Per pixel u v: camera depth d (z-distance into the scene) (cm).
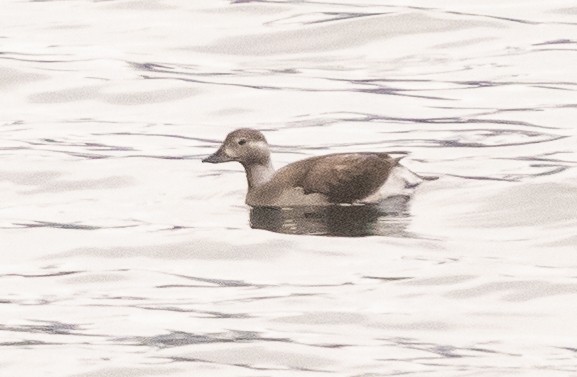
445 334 1396
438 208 1741
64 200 1864
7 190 1909
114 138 2167
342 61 2589
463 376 1298
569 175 1844
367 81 2453
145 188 1903
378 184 1770
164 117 2306
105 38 2738
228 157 1811
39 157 2039
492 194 1772
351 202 1762
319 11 2831
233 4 2900
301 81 2461
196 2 2930
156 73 2506
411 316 1437
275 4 2881
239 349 1362
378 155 1792
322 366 1327
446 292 1492
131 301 1498
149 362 1340
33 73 2505
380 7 2834
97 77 2488
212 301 1491
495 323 1420
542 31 2695
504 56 2567
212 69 2547
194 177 1941
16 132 2211
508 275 1528
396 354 1350
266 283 1537
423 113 2250
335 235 1658
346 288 1510
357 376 1306
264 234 1667
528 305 1459
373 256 1596
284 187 1786
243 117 2289
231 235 1666
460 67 2519
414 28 2711
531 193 1773
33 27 2816
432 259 1582
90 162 2017
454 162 1956
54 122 2278
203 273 1576
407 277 1532
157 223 1739
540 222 1697
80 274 1580
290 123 2238
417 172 1898
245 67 2561
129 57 2609
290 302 1478
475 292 1491
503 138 2088
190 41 2703
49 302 1500
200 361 1341
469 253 1602
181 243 1656
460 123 2184
